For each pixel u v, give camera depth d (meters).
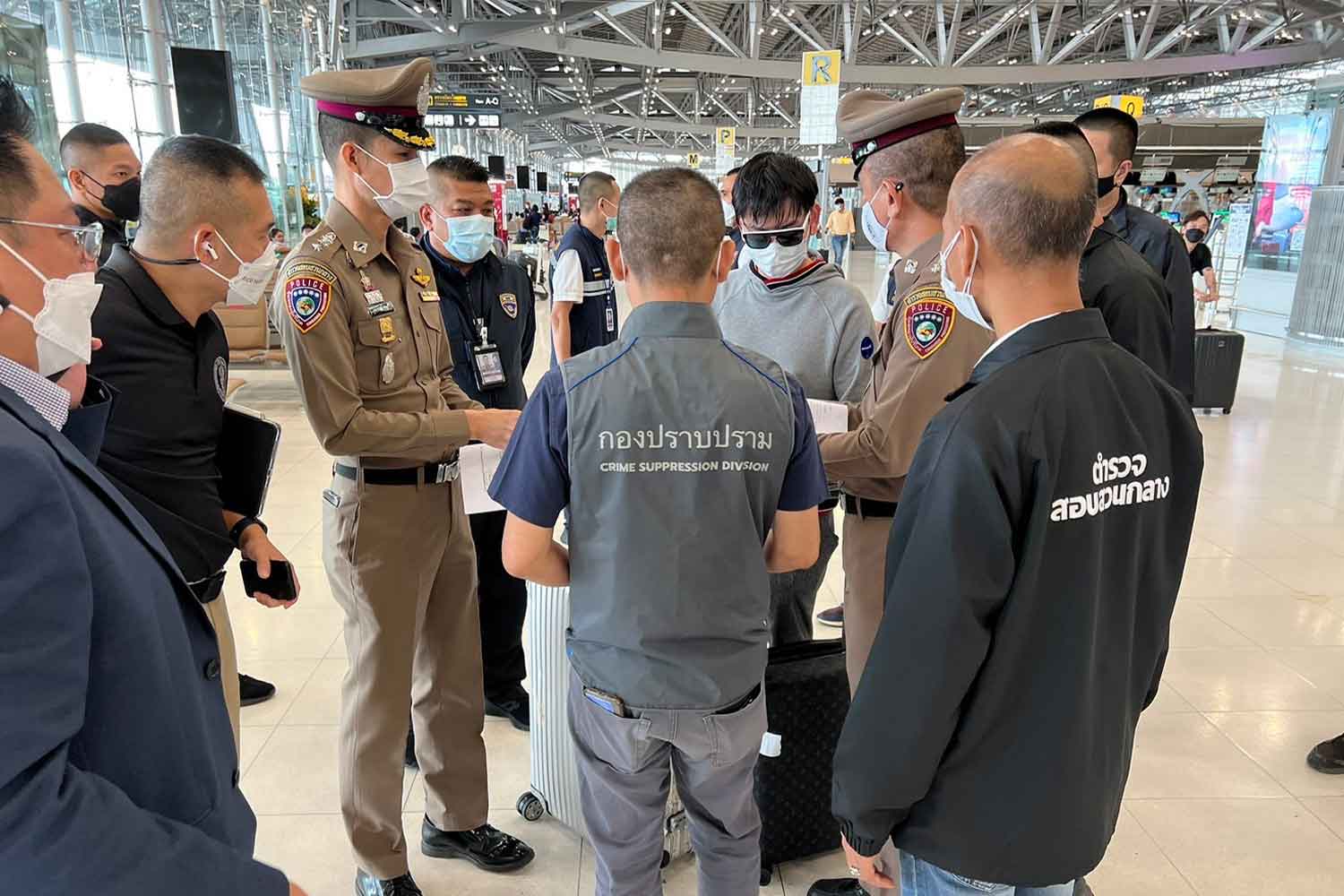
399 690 1.81
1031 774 1.00
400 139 1.65
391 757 1.82
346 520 1.76
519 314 2.84
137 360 1.30
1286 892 1.98
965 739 1.01
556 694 2.06
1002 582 0.94
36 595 0.64
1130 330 1.98
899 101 1.71
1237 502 4.64
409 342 1.78
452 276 2.62
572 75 27.17
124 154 2.71
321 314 1.58
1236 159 31.25
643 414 1.21
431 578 1.85
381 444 1.63
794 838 2.00
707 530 1.22
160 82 9.60
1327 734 2.60
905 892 1.17
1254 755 2.49
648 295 1.25
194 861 0.74
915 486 1.00
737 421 1.22
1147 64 15.98
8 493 0.63
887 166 1.69
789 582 2.36
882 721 0.99
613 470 1.21
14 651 0.63
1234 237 11.51
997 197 0.98
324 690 2.79
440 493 1.83
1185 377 2.87
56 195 0.86
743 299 2.10
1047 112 29.03
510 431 1.75
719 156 21.72
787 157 1.95
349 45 14.74
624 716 1.28
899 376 1.56
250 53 12.84
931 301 1.52
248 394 7.11
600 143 45.44
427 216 2.56
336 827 2.16
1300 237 9.90
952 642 0.94
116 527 0.81
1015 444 0.91
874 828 1.04
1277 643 3.14
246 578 1.56
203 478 1.43
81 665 0.68
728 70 15.92
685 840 2.02
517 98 25.64
